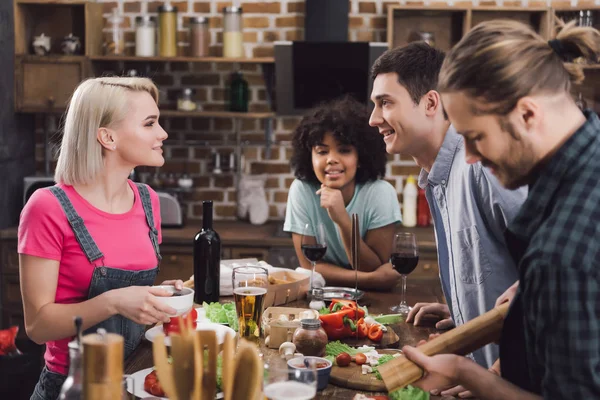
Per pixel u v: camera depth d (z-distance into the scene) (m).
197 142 4.82
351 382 1.58
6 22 4.47
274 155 4.86
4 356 3.33
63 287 2.00
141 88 2.09
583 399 1.04
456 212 1.90
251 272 2.00
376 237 2.97
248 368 1.29
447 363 1.30
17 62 4.53
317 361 1.60
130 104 2.04
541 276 1.06
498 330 1.41
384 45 4.32
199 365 1.27
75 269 1.99
